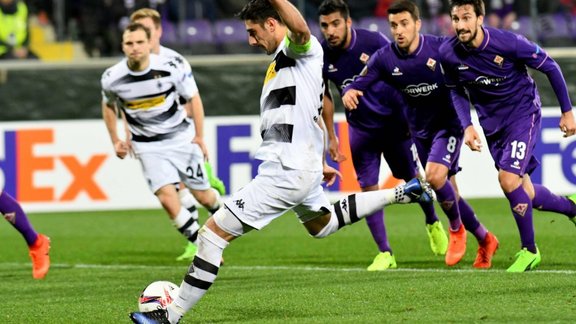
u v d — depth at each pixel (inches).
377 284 1037.8
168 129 1309.1
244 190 819.4
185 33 2242.9
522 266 1087.6
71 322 882.8
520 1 2183.8
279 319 850.8
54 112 1950.1
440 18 2192.4
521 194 1083.9
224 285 1091.9
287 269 1233.4
